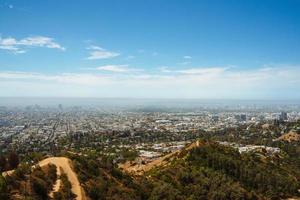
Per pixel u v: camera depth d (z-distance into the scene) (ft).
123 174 363.56
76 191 275.59
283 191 443.73
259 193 423.23
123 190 317.01
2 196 221.66
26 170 272.51
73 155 342.64
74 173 304.09
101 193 293.84
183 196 353.51
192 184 386.52
